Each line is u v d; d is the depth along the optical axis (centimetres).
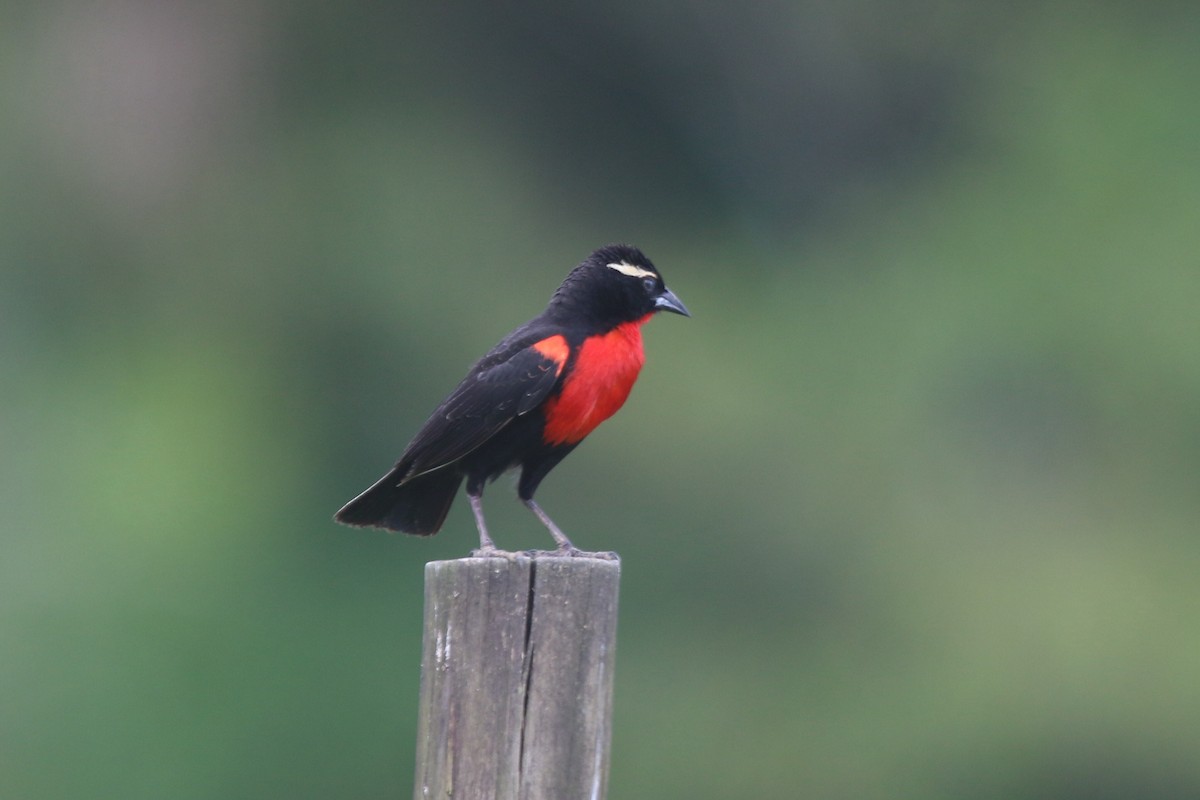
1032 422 1936
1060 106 2150
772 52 2297
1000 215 2098
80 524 1814
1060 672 1747
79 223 2230
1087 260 2014
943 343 2005
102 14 2283
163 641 1684
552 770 508
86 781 1548
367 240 2161
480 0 2309
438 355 2078
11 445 1955
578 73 2362
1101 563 1825
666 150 2358
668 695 1781
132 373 2073
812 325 2108
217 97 2283
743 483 1909
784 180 2303
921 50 2258
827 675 1789
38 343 2145
